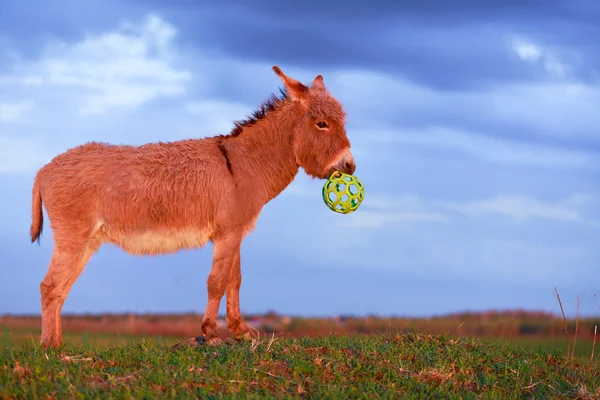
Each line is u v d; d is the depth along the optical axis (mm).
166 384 5469
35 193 7648
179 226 7277
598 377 7062
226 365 6059
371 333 8031
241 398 5277
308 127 7648
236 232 7309
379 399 5652
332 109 7664
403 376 6375
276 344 6863
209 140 7625
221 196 7230
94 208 7262
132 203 7191
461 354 7141
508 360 7195
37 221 7660
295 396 5508
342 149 7652
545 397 6246
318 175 7766
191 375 5652
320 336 7852
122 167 7277
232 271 7516
